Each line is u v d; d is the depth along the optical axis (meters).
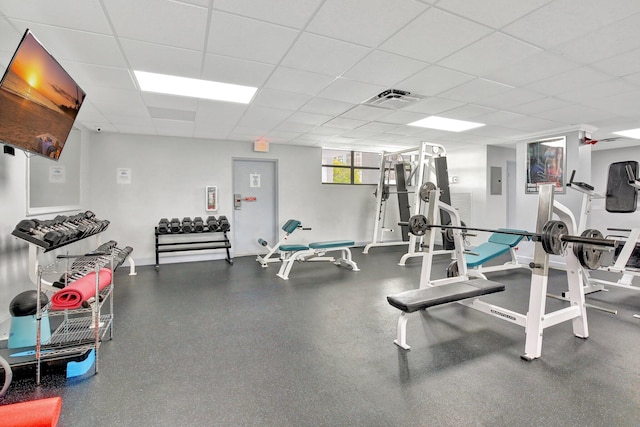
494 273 5.30
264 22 2.24
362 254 7.03
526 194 6.09
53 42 2.48
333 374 2.22
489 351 2.57
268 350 2.58
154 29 2.31
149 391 2.02
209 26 2.28
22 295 2.36
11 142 2.22
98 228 4.07
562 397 1.97
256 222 6.96
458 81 3.32
